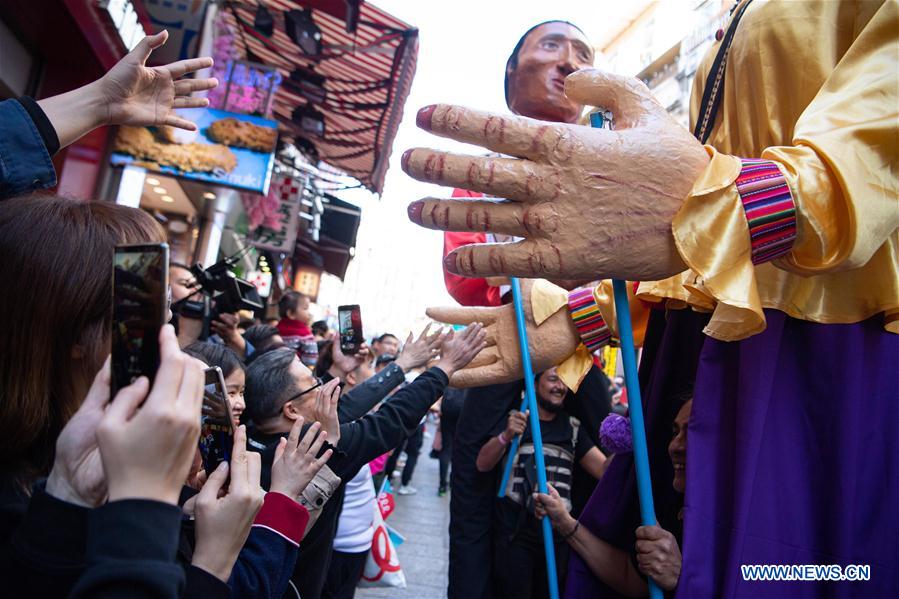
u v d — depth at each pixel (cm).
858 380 124
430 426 1788
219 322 339
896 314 123
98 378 84
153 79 149
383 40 571
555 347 185
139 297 77
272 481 136
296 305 551
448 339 204
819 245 107
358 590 423
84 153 502
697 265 101
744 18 143
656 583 132
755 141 141
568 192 104
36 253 94
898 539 120
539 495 178
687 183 105
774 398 126
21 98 130
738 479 121
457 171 105
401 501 732
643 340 186
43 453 97
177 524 71
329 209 1250
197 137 568
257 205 859
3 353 92
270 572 123
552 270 105
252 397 208
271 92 621
